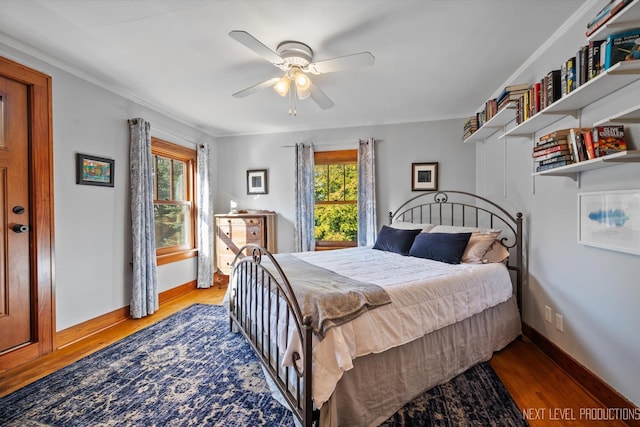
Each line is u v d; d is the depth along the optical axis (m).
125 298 2.93
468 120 3.27
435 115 3.63
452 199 3.62
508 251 2.69
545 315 2.19
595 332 1.71
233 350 2.26
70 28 1.88
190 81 2.68
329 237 4.19
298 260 2.52
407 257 2.75
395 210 3.82
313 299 1.42
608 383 1.62
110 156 2.79
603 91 1.49
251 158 4.40
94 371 1.97
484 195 3.31
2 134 2.04
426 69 2.44
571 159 1.66
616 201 1.52
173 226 3.78
